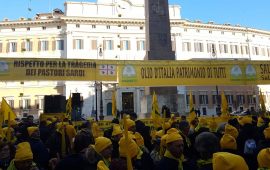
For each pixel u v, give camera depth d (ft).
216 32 228.84
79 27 200.54
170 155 13.11
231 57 229.45
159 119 33.63
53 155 21.39
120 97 182.70
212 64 56.90
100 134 27.02
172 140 13.03
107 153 14.14
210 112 195.31
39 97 189.06
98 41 201.77
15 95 189.06
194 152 19.02
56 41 200.85
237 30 235.61
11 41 201.16
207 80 56.34
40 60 51.37
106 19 202.69
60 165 13.41
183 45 216.95
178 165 12.82
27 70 50.85
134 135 18.10
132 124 21.61
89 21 201.57
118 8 215.51
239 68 57.67
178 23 214.69
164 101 66.33
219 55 225.97
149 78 54.39
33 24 202.08
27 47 200.85
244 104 205.77
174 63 55.67
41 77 51.06
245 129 19.62
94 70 53.06
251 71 58.13
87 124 27.89
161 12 71.61
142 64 54.60
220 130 21.72
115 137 19.12
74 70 52.34
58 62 51.88
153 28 70.18
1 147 16.47
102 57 199.72
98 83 158.71
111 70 53.62
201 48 222.07
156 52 69.00
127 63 54.13
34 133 19.04
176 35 214.28
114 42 204.13
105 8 213.05
